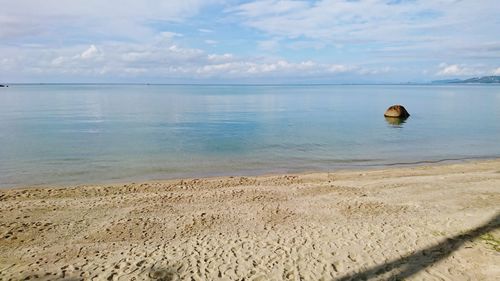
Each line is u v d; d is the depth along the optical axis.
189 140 22.95
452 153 19.97
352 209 10.41
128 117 36.34
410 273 6.78
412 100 72.50
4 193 11.80
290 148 20.81
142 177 14.63
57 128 27.70
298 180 13.84
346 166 16.97
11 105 52.09
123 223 9.33
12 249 7.84
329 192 12.12
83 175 14.73
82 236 8.55
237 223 9.35
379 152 20.05
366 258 7.36
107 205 10.72
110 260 7.34
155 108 48.81
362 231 8.73
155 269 6.95
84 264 7.18
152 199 11.29
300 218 9.70
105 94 99.88
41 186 13.04
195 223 9.36
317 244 8.02
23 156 17.86
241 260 7.29
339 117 37.94
